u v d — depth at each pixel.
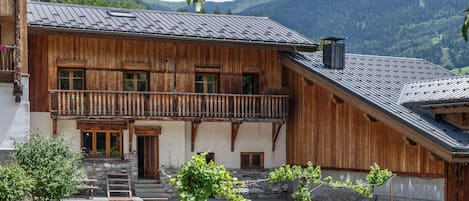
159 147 23.30
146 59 23.28
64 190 15.53
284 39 24.05
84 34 21.42
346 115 21.70
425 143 17.61
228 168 24.30
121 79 22.97
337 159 22.09
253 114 23.88
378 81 22.27
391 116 18.78
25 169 15.30
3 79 18.48
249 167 24.70
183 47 23.80
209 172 10.10
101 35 21.59
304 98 23.95
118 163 22.44
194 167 10.10
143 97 22.34
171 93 22.72
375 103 19.48
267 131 24.98
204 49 24.08
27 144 15.98
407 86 21.44
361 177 20.89
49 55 22.05
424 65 25.78
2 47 18.55
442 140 17.02
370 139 20.55
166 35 22.14
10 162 16.09
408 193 19.00
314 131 23.34
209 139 24.09
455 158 16.78
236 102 23.62
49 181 15.16
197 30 23.44
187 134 23.78
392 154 19.64
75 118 21.50
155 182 22.94
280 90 25.00
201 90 24.16
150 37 22.06
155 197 22.56
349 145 21.52
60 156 15.89
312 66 22.98
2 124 18.47
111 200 20.56
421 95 19.69
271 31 25.12
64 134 21.92
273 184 24.70
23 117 18.70
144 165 23.30
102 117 21.77
